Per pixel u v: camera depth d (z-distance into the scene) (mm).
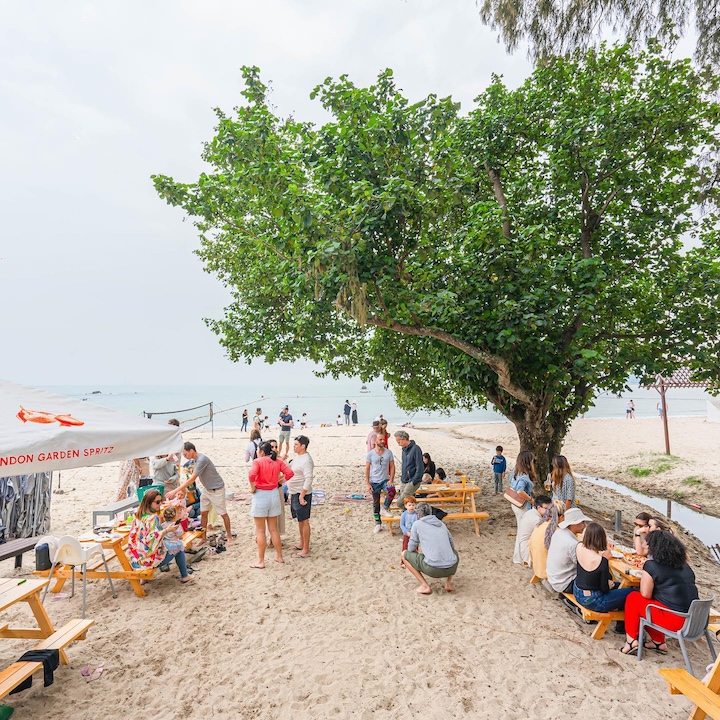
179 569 6984
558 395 10531
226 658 5074
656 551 5105
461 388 13180
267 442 7695
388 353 12688
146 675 4758
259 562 7496
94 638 5391
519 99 10859
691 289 9531
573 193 10906
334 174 8016
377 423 10445
